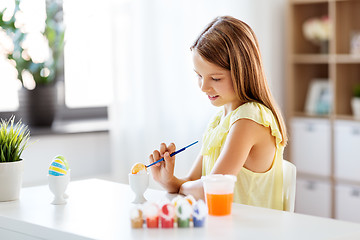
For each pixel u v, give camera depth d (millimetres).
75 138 3619
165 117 3783
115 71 3578
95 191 1936
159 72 3729
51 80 3582
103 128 3660
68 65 3898
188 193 1826
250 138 1818
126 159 3660
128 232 1443
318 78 4551
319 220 1506
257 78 1885
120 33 3578
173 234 1410
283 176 1941
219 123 2033
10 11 3414
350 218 3988
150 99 3699
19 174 1854
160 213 1482
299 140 4285
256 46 1892
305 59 4305
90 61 3871
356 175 4004
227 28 1848
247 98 1888
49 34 3500
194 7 3836
